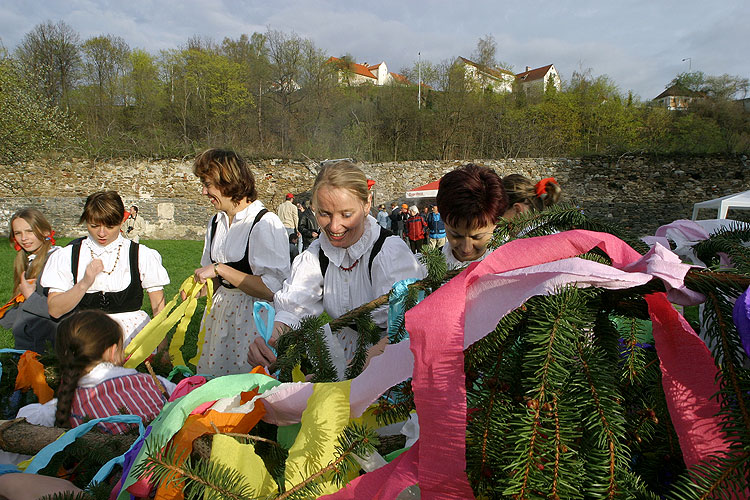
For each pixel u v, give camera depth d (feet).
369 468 3.18
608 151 62.80
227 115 92.58
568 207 3.94
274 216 7.75
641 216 60.64
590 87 99.35
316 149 68.64
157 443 3.12
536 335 2.58
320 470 2.92
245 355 7.81
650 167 60.29
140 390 5.73
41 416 5.56
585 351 2.69
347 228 5.57
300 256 6.39
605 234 3.12
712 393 2.62
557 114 96.22
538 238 3.12
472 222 4.73
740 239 3.80
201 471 2.87
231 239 7.73
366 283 5.88
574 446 2.53
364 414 3.45
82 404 5.43
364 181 5.57
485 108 93.50
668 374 2.72
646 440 3.07
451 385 2.58
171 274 31.40
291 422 3.76
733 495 2.36
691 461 2.56
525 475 2.37
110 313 8.66
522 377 2.76
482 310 2.76
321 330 4.78
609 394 2.54
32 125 56.03
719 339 2.59
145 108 93.56
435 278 4.12
